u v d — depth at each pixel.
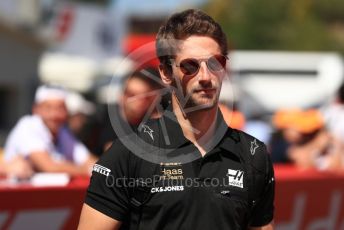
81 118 25.03
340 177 17.95
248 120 40.00
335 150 24.50
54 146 17.45
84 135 23.75
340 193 18.00
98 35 53.53
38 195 13.77
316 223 17.44
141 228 8.17
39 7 52.88
